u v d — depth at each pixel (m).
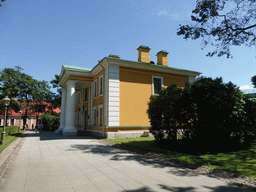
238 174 4.85
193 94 8.54
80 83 21.19
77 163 6.27
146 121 16.42
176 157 7.05
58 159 6.95
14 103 38.47
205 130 8.05
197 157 6.89
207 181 4.39
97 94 17.98
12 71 38.16
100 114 17.02
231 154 7.51
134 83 16.48
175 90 9.66
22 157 7.34
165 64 20.02
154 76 17.75
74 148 9.77
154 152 8.17
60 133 22.59
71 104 18.19
